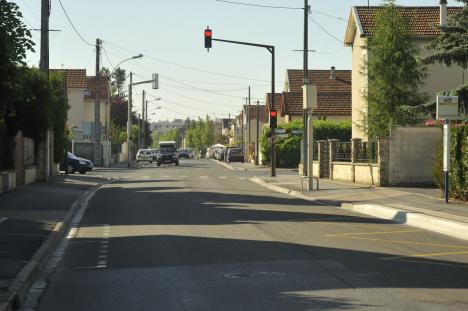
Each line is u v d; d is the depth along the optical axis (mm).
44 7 40094
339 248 16297
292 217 23578
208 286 11859
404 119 44938
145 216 24062
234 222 21906
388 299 10688
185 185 43094
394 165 36406
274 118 51562
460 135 27312
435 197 29344
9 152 35188
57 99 48969
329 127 72375
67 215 23797
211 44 41344
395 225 21609
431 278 12484
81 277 13117
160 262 14492
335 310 9945
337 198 30828
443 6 47250
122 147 120625
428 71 52719
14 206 26469
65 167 53438
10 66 21641
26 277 12359
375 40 46312
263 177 50594
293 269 13445
